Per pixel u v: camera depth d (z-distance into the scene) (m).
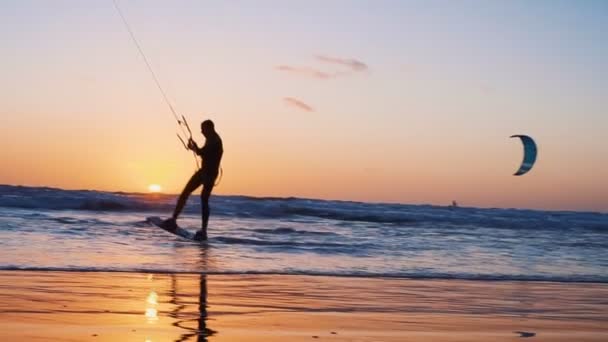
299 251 14.47
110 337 6.63
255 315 7.97
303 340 6.80
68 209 24.55
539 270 13.44
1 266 10.83
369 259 13.73
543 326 7.93
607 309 9.32
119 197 26.80
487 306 9.17
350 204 32.75
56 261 11.55
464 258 14.67
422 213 29.58
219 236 16.88
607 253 16.89
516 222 26.41
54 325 7.04
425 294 10.01
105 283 9.79
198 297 8.98
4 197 24.53
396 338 7.05
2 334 6.56
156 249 13.83
